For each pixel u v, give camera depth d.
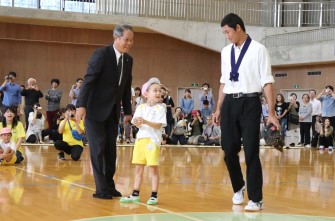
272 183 8.03
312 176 9.26
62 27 23.25
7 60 22.69
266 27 24.59
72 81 23.52
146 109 6.02
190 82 25.25
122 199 5.86
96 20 22.38
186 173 9.10
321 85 22.84
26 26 22.81
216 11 24.62
